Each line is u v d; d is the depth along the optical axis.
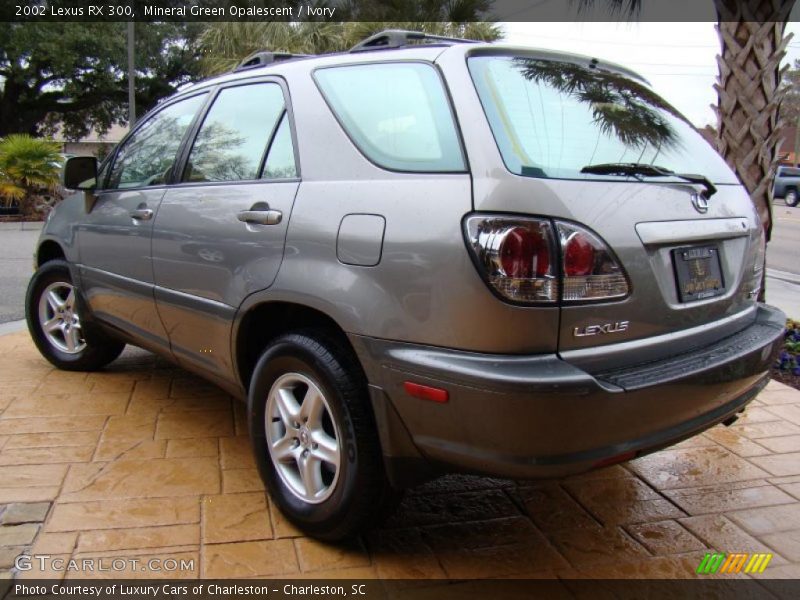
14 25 22.62
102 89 25.70
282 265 2.57
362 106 2.55
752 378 2.58
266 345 2.93
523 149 2.17
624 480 3.20
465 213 2.07
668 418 2.23
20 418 3.67
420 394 2.14
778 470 3.31
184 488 2.97
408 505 2.93
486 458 2.07
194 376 4.45
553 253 2.02
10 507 2.75
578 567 2.52
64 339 4.49
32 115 27.39
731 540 2.72
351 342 2.33
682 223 2.37
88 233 3.91
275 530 2.68
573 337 2.08
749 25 4.68
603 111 2.58
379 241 2.25
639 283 2.20
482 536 2.71
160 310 3.36
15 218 14.33
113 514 2.74
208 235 2.95
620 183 2.26
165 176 3.43
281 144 2.79
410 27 13.25
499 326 2.01
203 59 15.59
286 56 3.28
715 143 5.00
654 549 2.65
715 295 2.56
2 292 7.33
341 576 2.41
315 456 2.57
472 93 2.24
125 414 3.77
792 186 27.17
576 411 1.99
